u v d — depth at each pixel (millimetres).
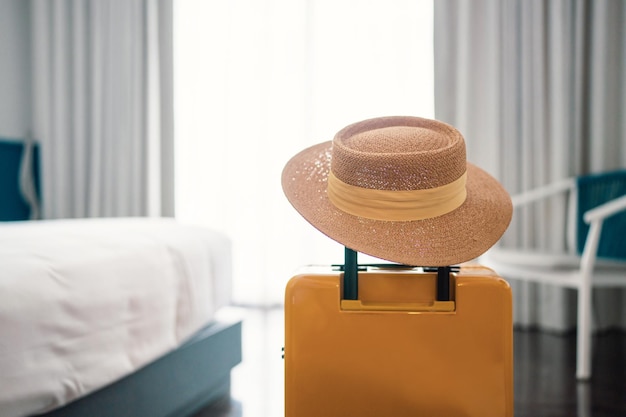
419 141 727
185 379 1501
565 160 2781
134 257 1264
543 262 2035
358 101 3125
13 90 3275
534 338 2613
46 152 3303
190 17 3299
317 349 714
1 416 859
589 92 2869
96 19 3242
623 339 2602
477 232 684
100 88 3258
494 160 2865
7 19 3227
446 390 702
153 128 3211
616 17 2824
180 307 1442
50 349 961
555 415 1627
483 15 2920
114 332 1138
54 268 1020
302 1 3184
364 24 3113
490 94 2873
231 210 3275
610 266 1977
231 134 3268
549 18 2828
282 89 3211
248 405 1710
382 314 704
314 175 797
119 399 1201
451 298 738
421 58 3084
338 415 714
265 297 3174
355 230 674
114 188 3305
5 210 3127
